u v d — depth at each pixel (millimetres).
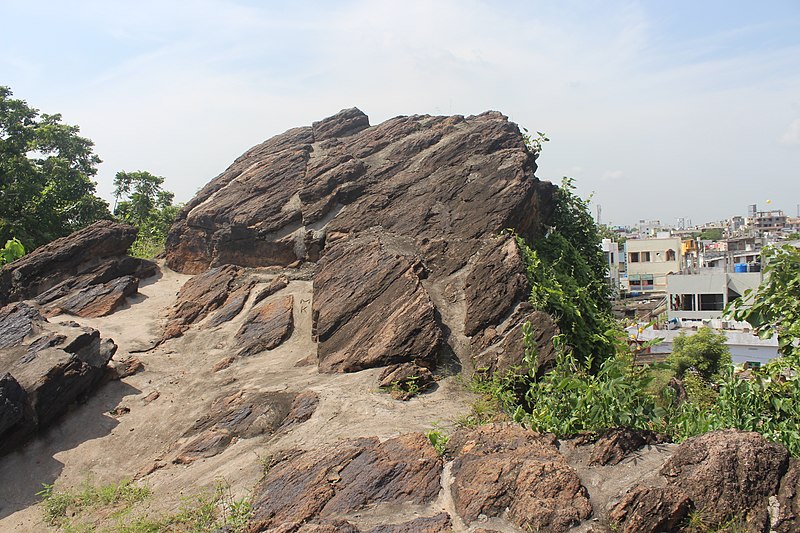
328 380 8781
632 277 45000
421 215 12125
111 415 8812
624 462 5590
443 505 5441
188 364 10367
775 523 4613
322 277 10914
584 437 5992
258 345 10602
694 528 4754
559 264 12391
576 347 9445
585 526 4891
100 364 9336
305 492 5770
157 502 6559
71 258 13148
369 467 5922
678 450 5266
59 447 8094
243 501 5965
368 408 7633
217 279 12898
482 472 5492
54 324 9867
